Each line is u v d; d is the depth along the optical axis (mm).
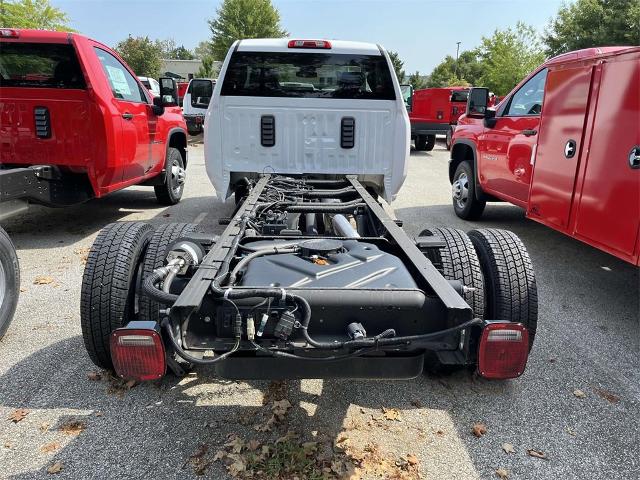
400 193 9562
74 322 3936
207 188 9906
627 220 3771
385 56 5535
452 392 3123
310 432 2736
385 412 2910
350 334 2328
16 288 3678
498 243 3184
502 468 2508
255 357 2396
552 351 3646
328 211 4078
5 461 2486
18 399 2965
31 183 5273
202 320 2416
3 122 5617
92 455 2535
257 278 2543
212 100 5574
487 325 2248
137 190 9570
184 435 2691
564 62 4594
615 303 4523
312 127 5621
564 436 2746
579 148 4375
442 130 16750
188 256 2812
